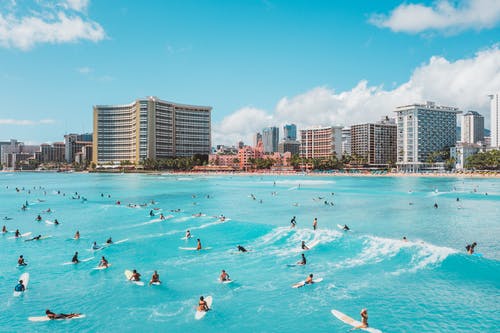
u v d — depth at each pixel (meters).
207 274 35.25
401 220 65.69
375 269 35.47
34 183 196.25
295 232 49.50
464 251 43.25
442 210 78.00
